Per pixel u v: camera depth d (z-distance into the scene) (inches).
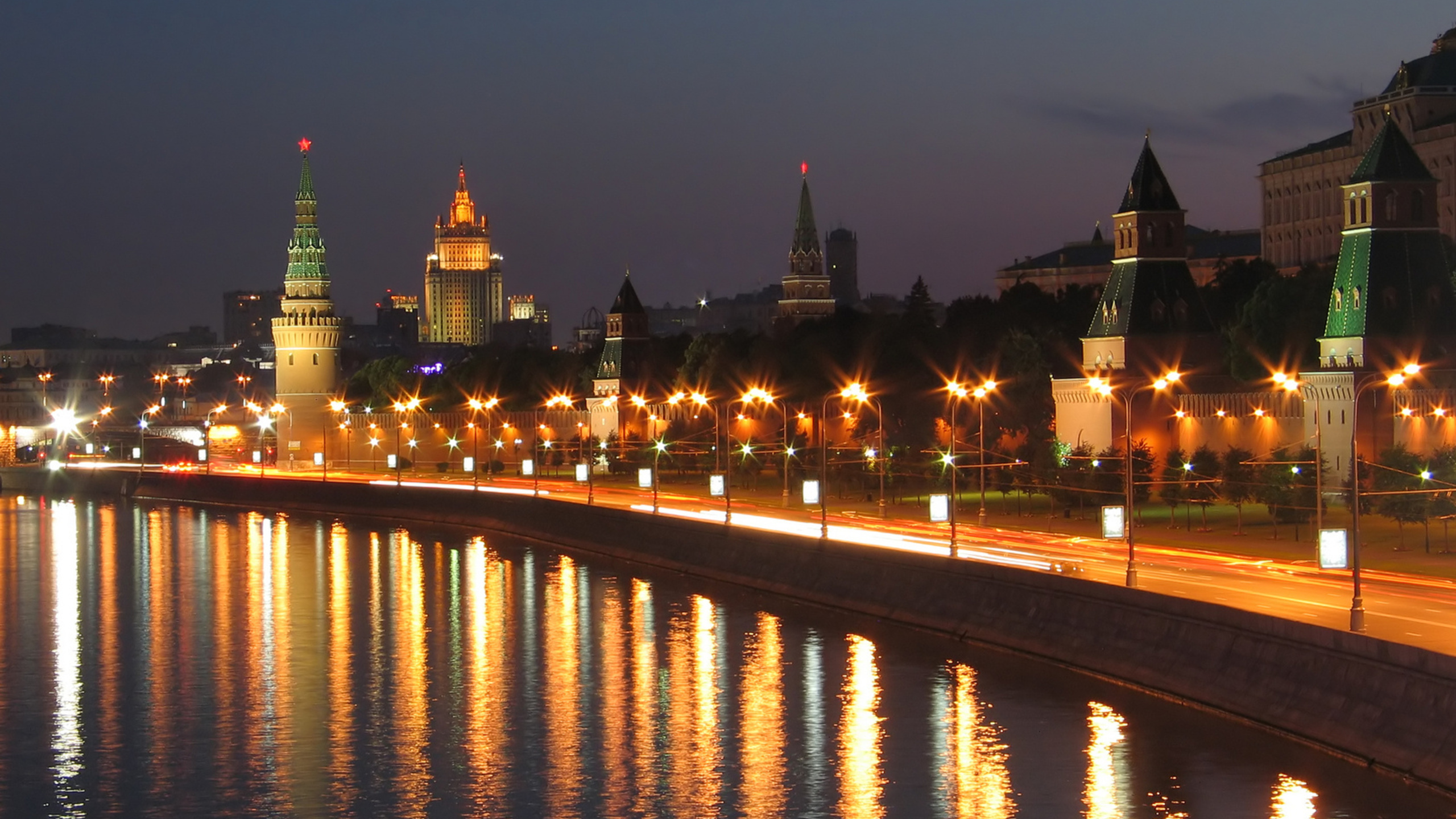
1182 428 6609.3
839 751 3021.7
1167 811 2568.9
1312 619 3137.3
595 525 6240.2
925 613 4060.0
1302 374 5925.2
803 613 4436.5
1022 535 5142.7
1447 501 4539.9
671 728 3253.0
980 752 2935.5
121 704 3607.3
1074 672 3430.1
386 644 4288.9
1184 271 6879.9
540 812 2760.8
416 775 2992.1
